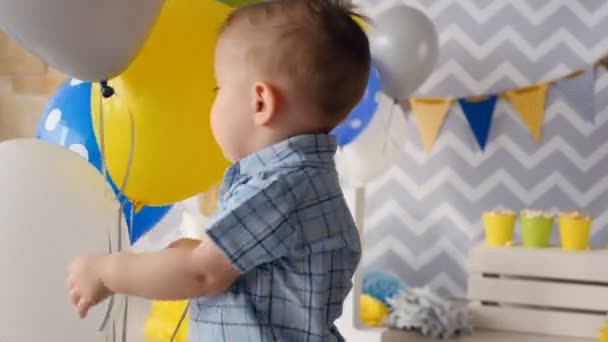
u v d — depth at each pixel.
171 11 1.20
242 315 1.00
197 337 1.04
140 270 0.97
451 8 2.24
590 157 2.17
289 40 1.02
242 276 1.01
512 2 2.20
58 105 1.33
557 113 2.19
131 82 1.18
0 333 1.06
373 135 1.83
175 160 1.22
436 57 1.90
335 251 1.05
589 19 2.16
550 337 1.95
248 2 1.34
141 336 1.68
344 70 1.05
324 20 1.04
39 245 1.09
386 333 1.93
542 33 2.19
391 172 2.30
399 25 1.83
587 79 2.16
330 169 1.06
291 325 1.00
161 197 1.27
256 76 1.03
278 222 0.97
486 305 2.03
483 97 2.21
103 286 1.00
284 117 1.03
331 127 1.08
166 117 1.19
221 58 1.06
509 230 2.05
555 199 2.20
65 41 1.03
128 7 1.04
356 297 1.95
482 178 2.24
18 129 2.53
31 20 1.01
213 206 1.86
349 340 1.93
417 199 2.29
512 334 1.98
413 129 2.27
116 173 1.24
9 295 1.07
